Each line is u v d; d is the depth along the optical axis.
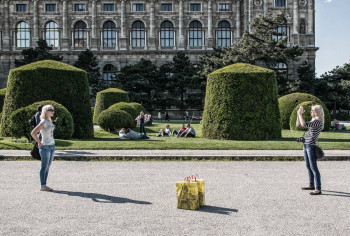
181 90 72.38
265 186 12.27
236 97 26.09
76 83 27.73
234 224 8.45
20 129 22.47
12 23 78.62
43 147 11.55
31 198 10.67
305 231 8.00
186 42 79.56
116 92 46.38
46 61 28.39
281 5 78.00
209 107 27.16
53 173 14.55
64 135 24.47
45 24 79.19
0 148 20.70
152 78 69.75
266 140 25.48
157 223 8.51
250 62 56.19
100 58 78.38
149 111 71.88
